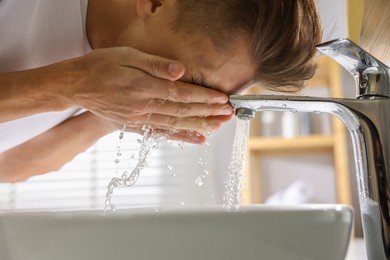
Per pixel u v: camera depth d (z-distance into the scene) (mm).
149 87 664
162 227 469
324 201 2135
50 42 868
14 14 825
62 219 481
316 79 2148
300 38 654
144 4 720
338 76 1989
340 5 824
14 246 502
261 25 635
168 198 2119
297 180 2176
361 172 587
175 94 675
